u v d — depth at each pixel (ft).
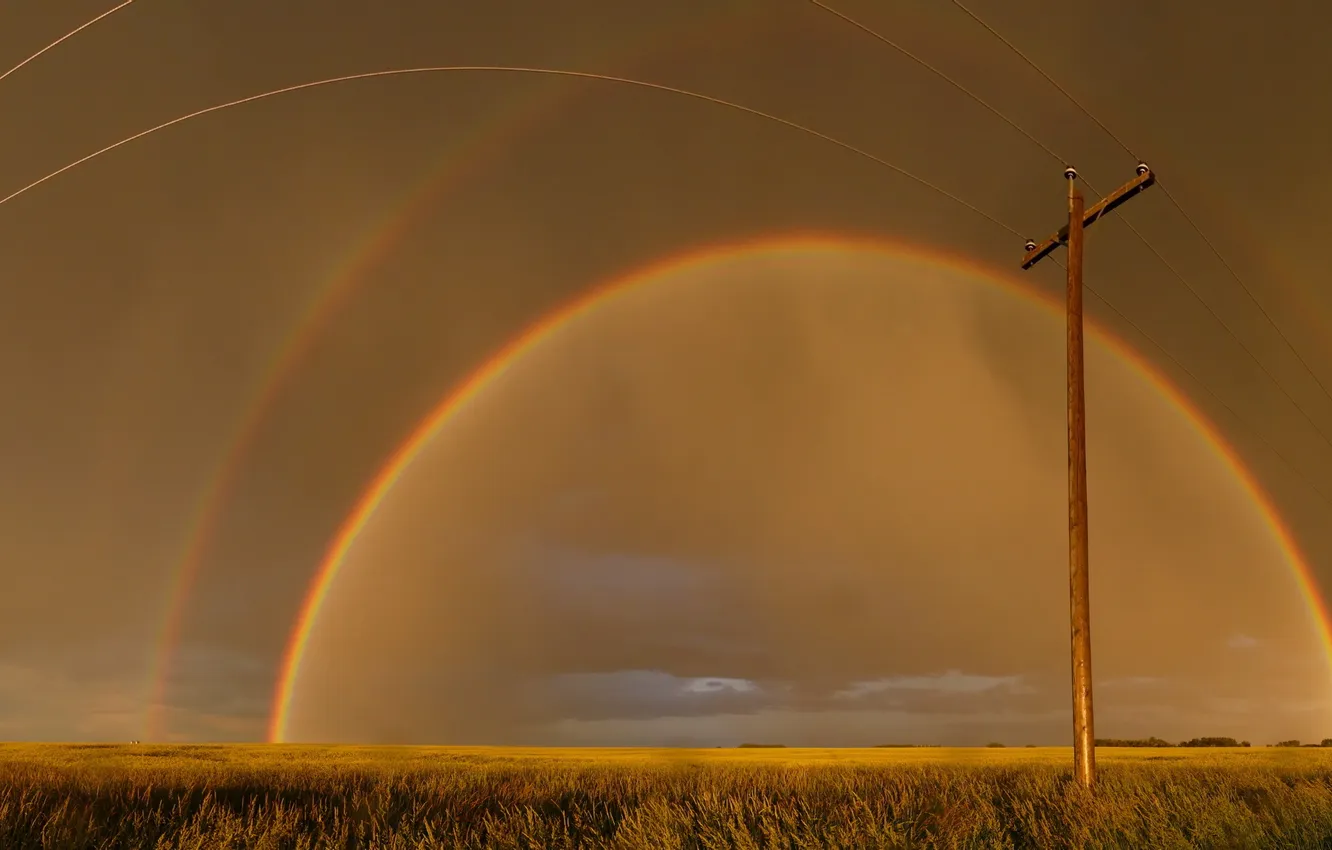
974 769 74.74
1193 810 43.93
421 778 64.69
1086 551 54.08
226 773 73.97
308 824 44.24
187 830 39.52
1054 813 43.93
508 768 88.07
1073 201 59.67
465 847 38.17
